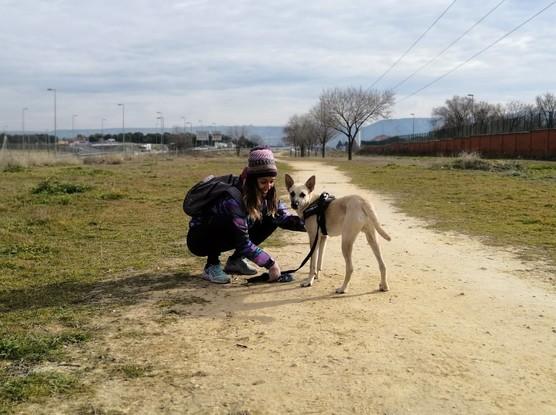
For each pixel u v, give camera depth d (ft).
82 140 457.68
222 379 12.66
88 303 18.35
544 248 27.53
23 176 74.23
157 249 27.35
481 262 24.81
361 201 19.58
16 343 14.32
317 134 273.75
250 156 20.62
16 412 11.07
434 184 61.93
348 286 20.47
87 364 13.48
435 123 351.46
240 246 20.07
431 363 13.58
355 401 11.64
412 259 25.49
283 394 11.94
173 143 323.57
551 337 15.46
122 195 48.52
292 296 19.30
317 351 14.30
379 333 15.61
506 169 85.66
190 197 20.94
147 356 13.97
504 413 11.25
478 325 16.38
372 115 204.33
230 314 17.29
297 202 21.38
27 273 22.20
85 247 27.78
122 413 11.12
